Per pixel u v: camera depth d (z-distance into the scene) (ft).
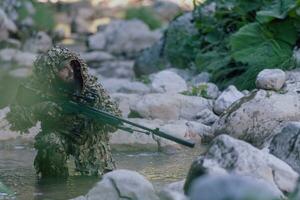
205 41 44.24
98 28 77.61
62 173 25.35
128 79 53.16
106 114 24.76
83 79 24.93
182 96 34.71
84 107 24.85
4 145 30.71
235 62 39.24
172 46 47.34
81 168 25.59
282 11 37.88
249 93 31.60
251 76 37.06
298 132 23.30
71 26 81.46
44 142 25.21
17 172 26.25
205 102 34.71
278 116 29.81
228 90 34.22
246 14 41.60
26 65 58.75
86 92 25.05
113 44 73.97
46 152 25.18
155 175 25.59
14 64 59.36
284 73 33.24
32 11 73.10
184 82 39.34
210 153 20.58
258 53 37.55
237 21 42.42
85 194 23.17
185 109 34.19
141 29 75.66
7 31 68.44
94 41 74.02
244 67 38.78
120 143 30.37
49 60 25.02
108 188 20.42
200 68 41.75
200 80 40.29
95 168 25.64
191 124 31.78
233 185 14.46
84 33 80.69
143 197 20.31
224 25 43.11
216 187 14.44
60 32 75.61
